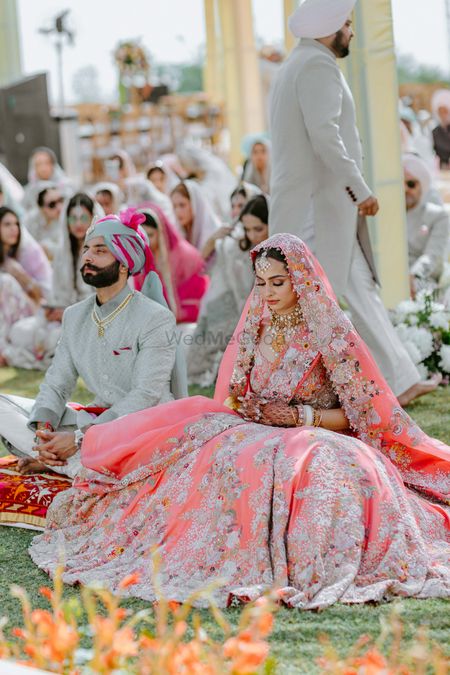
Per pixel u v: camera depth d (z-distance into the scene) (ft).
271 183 19.38
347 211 18.79
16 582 11.74
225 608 10.46
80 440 13.51
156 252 23.41
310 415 12.75
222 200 38.24
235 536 11.32
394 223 22.30
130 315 14.30
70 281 26.55
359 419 12.81
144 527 12.21
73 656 7.48
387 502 11.35
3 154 51.78
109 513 12.67
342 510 11.14
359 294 19.47
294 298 12.81
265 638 9.64
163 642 7.32
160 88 67.82
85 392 23.03
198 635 7.54
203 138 64.90
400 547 11.05
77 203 25.96
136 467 12.59
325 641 8.75
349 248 18.95
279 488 11.23
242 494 11.41
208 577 11.27
